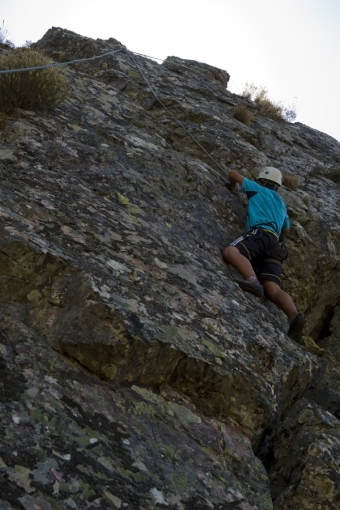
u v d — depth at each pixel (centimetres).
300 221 771
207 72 1110
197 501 322
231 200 702
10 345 352
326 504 358
